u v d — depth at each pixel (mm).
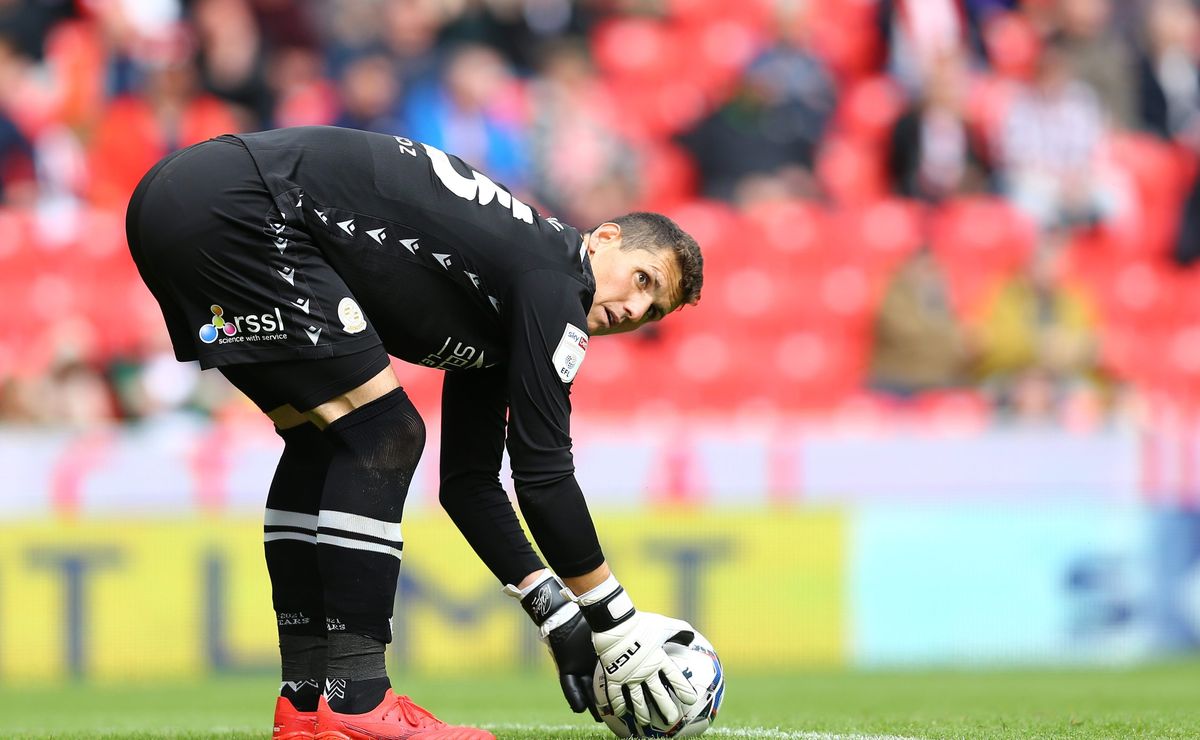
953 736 12969
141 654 27578
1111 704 18828
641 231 12273
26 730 16016
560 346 11281
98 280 36156
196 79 39281
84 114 38656
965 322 38031
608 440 29281
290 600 12125
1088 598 30641
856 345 39000
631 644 11961
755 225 39625
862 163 43406
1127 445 31219
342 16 40781
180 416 33344
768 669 29172
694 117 43625
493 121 40531
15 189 37781
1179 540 31188
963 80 44094
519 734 13461
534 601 12750
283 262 10852
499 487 12883
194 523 27938
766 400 38000
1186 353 42406
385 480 11094
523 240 11438
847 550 29906
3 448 27500
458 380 12773
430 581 28109
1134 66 46031
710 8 45938
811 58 43125
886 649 29938
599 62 44250
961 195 42656
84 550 27531
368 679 11125
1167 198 44438
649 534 29094
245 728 15977
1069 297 38938
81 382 33219
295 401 11062
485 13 42375
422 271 11242
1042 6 45875
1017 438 30781
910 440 30422
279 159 11008
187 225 10797
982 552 30375
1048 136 44125
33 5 39438
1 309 35781
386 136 11555
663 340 37656
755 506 29641
